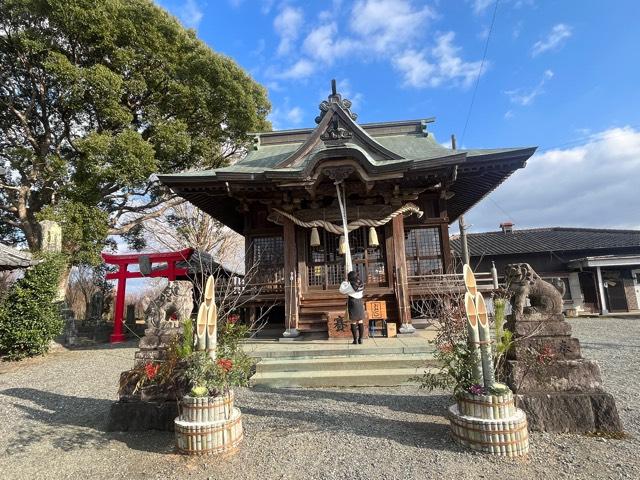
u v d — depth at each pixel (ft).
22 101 50.72
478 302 12.66
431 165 27.84
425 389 19.43
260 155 38.22
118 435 14.52
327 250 33.78
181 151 51.01
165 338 15.42
